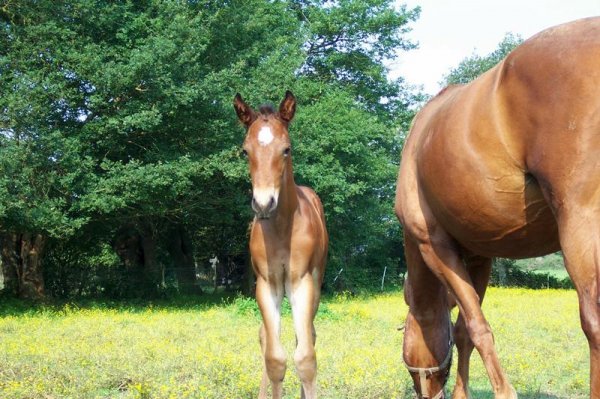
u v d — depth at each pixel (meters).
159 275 23.77
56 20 17.61
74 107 18.20
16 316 15.91
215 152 19.08
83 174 17.38
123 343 10.10
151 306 18.69
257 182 5.01
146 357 8.34
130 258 25.19
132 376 6.99
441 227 2.99
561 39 2.21
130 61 16.86
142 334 11.41
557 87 2.16
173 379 6.69
